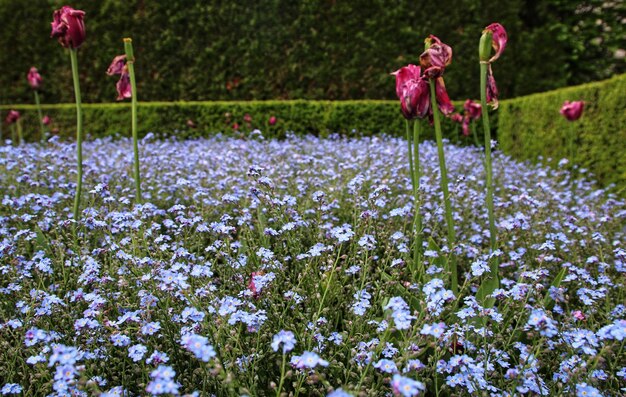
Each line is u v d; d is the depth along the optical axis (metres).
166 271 2.07
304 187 3.71
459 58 10.30
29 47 10.76
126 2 10.40
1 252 2.48
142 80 10.64
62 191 3.80
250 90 10.53
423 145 6.96
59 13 3.18
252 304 2.08
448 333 1.91
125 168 4.83
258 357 1.84
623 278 2.62
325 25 10.27
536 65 10.54
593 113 6.37
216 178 4.47
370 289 2.58
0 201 3.60
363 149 6.12
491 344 1.98
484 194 4.38
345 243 3.01
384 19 10.20
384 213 3.68
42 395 1.86
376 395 1.72
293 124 9.30
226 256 2.51
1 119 9.81
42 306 2.08
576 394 1.73
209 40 10.45
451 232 2.54
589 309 2.33
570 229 3.29
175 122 9.32
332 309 2.29
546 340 2.03
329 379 1.93
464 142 9.27
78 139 3.21
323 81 10.42
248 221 2.95
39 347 2.01
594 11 11.69
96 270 2.26
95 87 10.78
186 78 10.55
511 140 8.68
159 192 4.11
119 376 1.96
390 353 1.87
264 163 4.72
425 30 10.23
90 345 1.94
